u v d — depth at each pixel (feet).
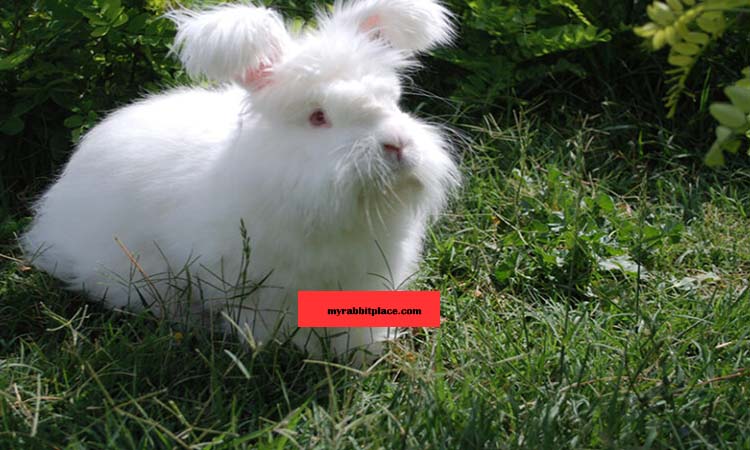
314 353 3.85
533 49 4.99
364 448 3.38
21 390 3.57
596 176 4.86
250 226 3.69
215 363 3.68
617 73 5.21
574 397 3.56
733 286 4.17
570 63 5.09
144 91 4.68
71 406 3.50
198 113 3.99
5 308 3.99
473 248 4.35
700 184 4.81
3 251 4.27
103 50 4.60
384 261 3.83
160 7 4.62
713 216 4.58
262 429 3.45
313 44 3.61
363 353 3.86
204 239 3.77
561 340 3.82
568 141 4.85
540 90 5.20
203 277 3.84
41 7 4.39
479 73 5.02
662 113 5.09
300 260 3.70
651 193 4.80
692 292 4.15
